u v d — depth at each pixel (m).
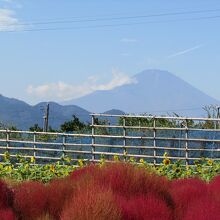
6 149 21.39
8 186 6.61
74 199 5.54
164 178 6.78
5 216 5.61
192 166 15.52
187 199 6.26
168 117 19.86
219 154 19.25
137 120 23.03
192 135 19.75
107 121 23.86
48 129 33.12
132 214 5.48
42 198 6.02
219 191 6.63
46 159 20.58
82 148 20.77
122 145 20.22
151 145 19.89
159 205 5.64
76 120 30.25
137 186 6.11
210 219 5.66
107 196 5.39
